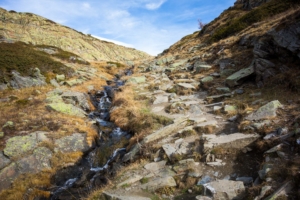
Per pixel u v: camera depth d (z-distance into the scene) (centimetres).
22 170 996
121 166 977
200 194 632
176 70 2395
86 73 2975
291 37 1245
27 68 2209
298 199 470
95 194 730
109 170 1021
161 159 879
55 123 1388
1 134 1180
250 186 610
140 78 2283
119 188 717
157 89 1883
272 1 2683
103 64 4425
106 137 1382
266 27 1947
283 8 2394
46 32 6962
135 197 637
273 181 558
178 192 678
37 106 1627
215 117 1165
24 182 951
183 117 1181
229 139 849
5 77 1941
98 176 1009
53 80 2333
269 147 722
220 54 2192
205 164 771
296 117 808
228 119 1084
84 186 961
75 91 2097
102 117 1717
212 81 1730
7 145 1099
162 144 972
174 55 3309
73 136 1291
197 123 1119
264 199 507
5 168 977
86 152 1229
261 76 1372
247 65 1692
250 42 1964
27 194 908
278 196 485
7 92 1841
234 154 770
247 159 736
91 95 2273
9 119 1362
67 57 3556
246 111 1039
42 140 1180
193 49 3152
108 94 2305
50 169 1046
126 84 2177
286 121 820
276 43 1345
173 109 1355
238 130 930
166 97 1633
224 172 711
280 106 954
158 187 690
